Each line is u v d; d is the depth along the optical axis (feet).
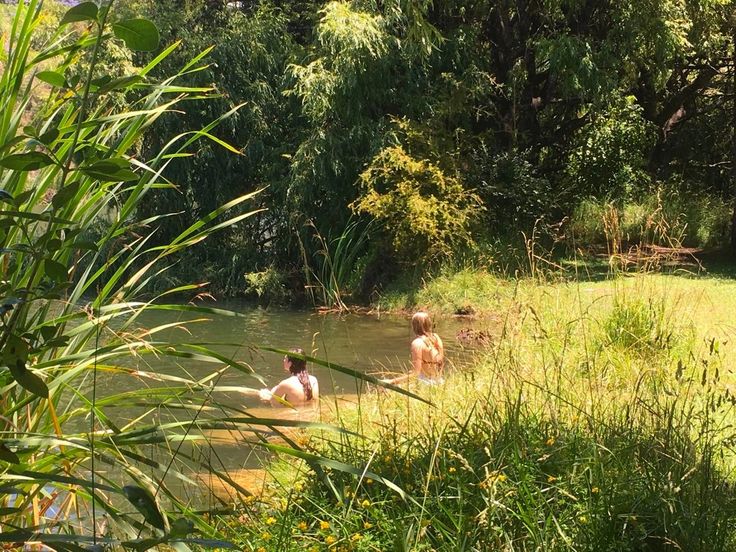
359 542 12.26
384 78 63.21
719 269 55.31
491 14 71.46
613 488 13.24
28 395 10.09
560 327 26.25
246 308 59.16
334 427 10.07
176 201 66.13
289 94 66.08
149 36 7.48
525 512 12.44
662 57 64.69
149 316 52.49
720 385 22.25
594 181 76.69
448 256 59.93
